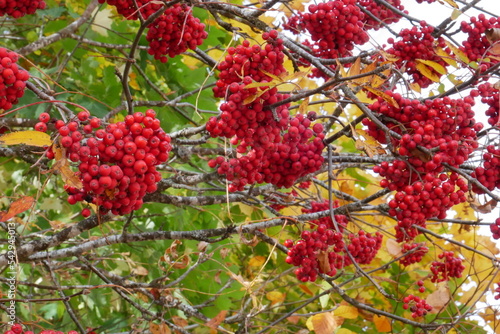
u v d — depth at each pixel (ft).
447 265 4.10
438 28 3.67
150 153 3.00
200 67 4.70
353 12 3.53
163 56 3.67
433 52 3.61
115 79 4.66
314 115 3.53
